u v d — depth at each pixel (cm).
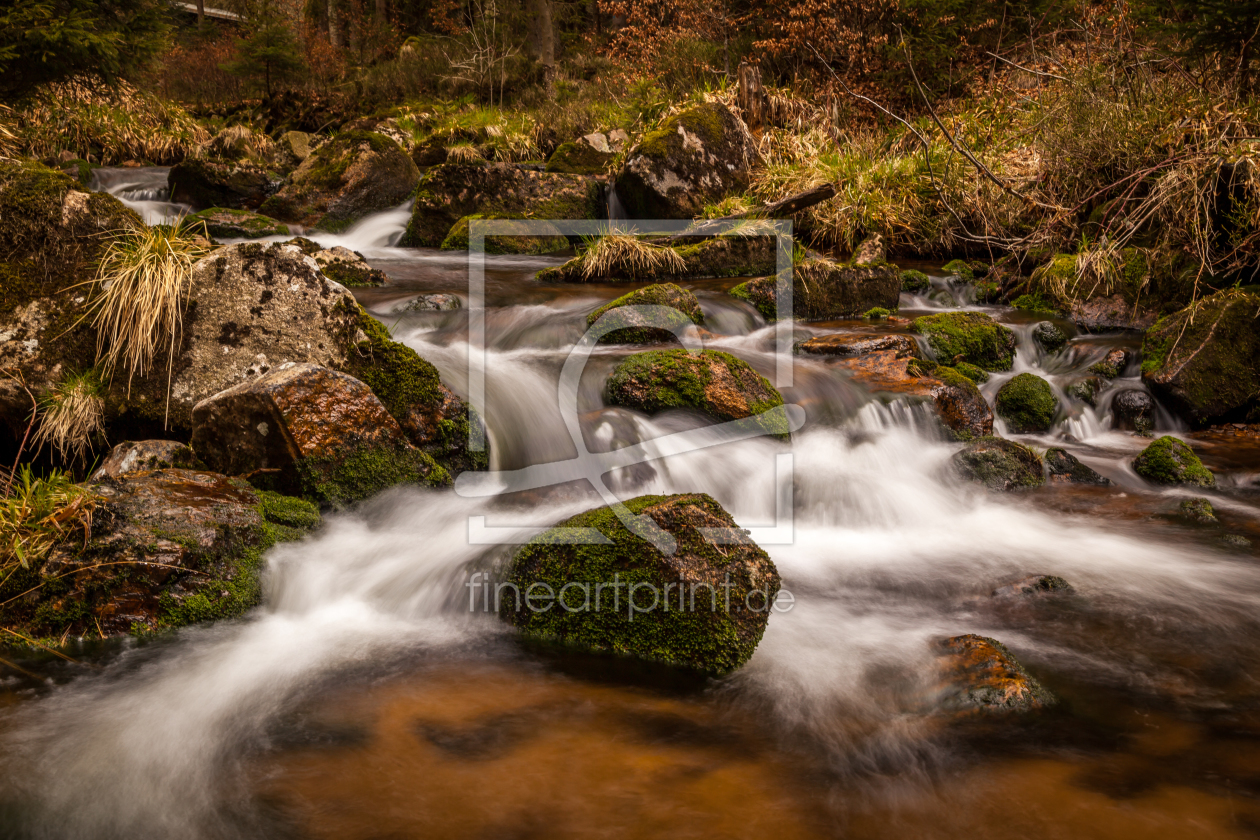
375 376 444
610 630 310
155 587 316
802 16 1353
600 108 1633
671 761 244
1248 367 575
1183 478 483
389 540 380
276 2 2506
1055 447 510
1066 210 800
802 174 1057
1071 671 292
